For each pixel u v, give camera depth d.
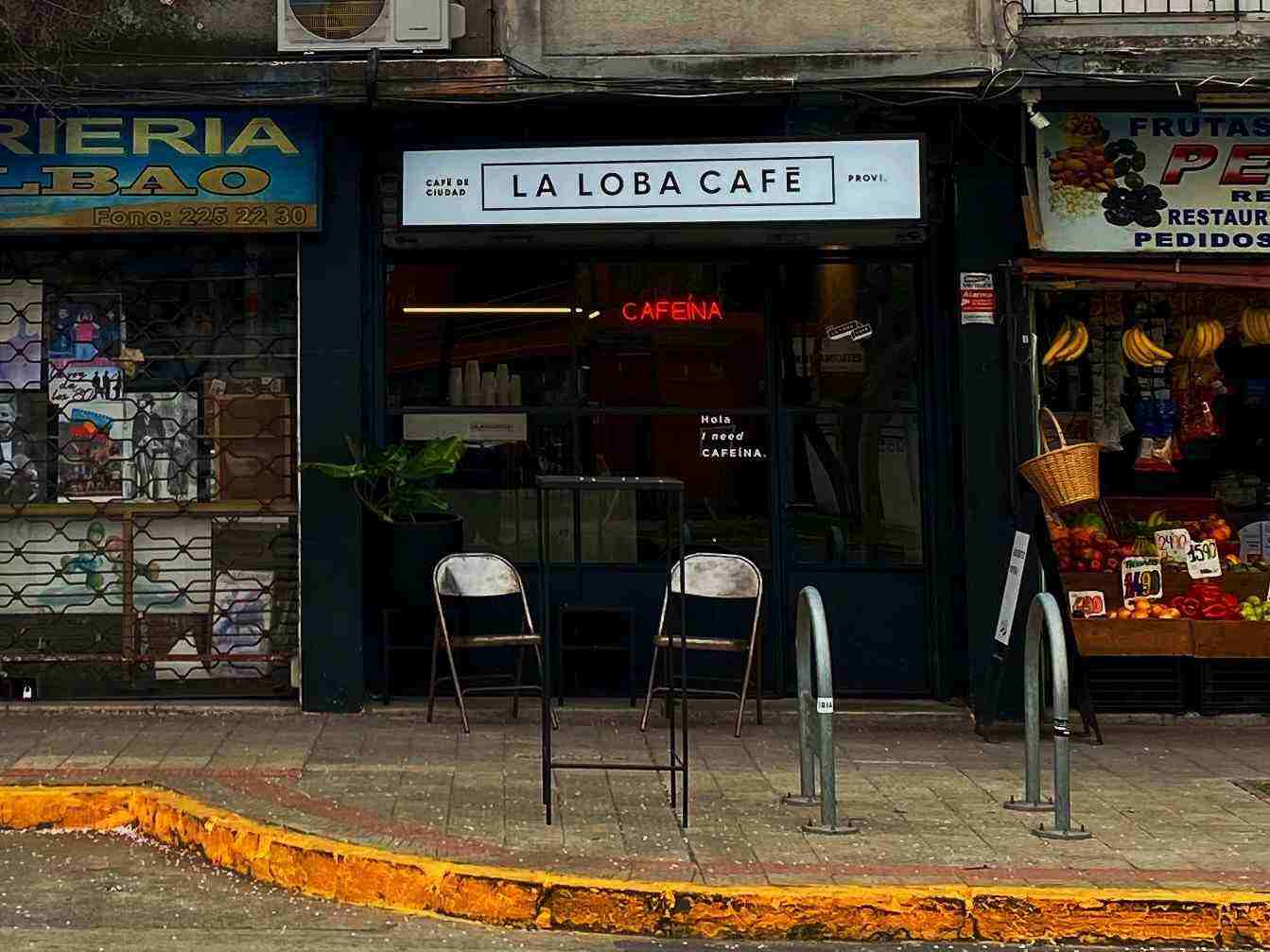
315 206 9.62
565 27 9.56
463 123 10.03
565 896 6.44
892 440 10.41
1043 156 9.92
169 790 7.86
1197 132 9.96
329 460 9.78
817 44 9.59
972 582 9.93
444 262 10.33
